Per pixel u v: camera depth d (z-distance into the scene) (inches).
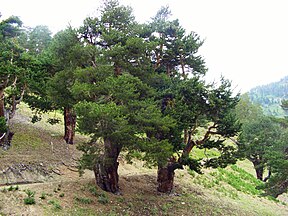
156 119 606.5
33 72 775.1
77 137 1223.5
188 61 853.8
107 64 698.2
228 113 769.6
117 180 749.9
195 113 729.6
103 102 627.8
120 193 744.3
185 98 751.7
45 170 785.6
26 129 1076.5
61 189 660.1
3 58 759.7
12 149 833.5
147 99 664.4
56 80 738.2
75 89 614.5
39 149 908.6
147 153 619.8
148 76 738.8
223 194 1029.2
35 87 815.7
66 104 760.3
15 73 726.5
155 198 781.9
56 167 831.7
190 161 749.3
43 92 846.5
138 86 677.3
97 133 591.2
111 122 562.3
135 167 1072.2
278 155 770.8
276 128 1470.2
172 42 829.8
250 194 1178.6
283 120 1039.6
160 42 799.1
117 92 601.6
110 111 538.6
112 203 674.2
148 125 623.8
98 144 714.8
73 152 995.9
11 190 585.6
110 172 731.4
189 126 744.3
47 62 873.5
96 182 740.0
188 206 784.9
